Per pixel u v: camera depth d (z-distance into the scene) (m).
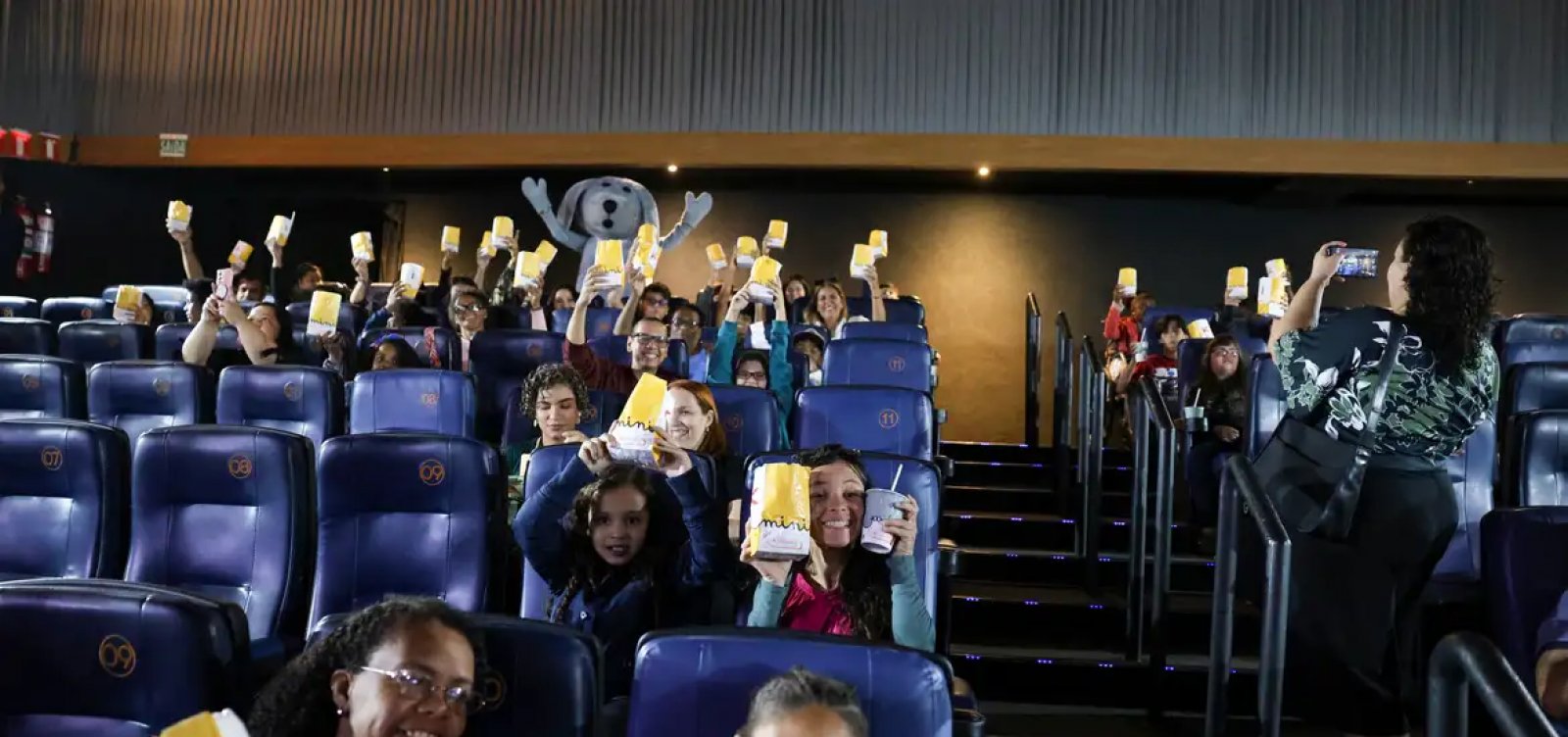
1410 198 10.34
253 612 3.21
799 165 9.91
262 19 10.84
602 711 2.01
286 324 6.22
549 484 2.88
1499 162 9.16
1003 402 10.77
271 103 10.77
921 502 3.12
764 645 1.90
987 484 6.61
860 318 8.20
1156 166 9.51
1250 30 9.48
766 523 2.35
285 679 1.89
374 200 11.64
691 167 10.17
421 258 11.62
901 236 10.96
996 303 10.83
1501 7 9.21
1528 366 4.27
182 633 1.99
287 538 3.26
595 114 10.22
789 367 5.48
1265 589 2.58
